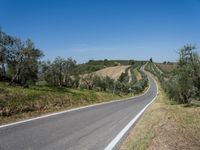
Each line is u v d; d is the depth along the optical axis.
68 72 55.75
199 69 34.19
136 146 10.30
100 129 14.38
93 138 11.97
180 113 22.02
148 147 9.90
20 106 21.12
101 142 11.28
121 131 14.04
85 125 15.45
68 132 12.98
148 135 11.85
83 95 40.56
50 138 11.38
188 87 35.50
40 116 18.44
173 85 42.12
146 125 15.27
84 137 12.07
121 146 10.80
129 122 17.53
